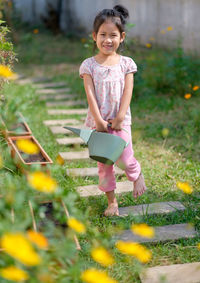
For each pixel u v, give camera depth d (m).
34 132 5.38
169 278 2.68
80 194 3.77
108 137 3.05
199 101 7.04
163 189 4.05
